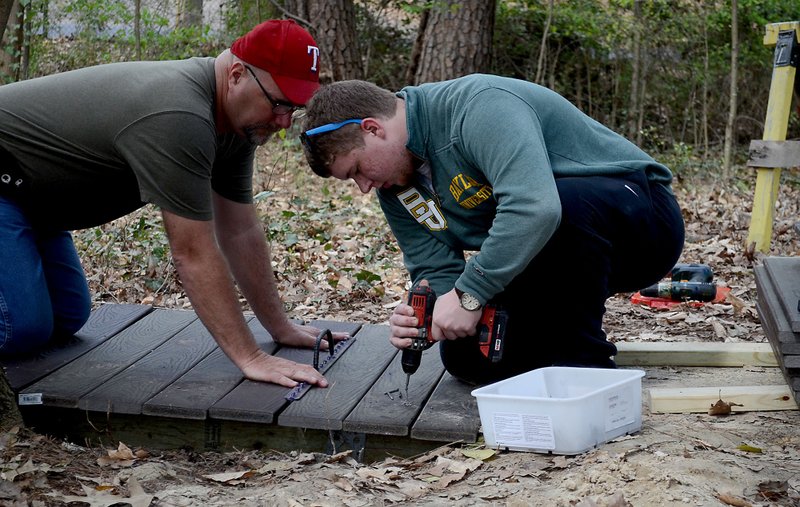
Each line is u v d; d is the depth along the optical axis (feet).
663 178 11.07
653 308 16.80
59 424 10.89
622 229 10.53
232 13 38.99
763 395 10.61
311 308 17.81
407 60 42.55
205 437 10.61
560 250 10.23
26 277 11.28
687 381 12.13
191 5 38.40
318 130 9.79
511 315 10.73
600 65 42.29
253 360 11.26
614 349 10.88
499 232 9.32
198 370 11.66
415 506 8.35
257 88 10.28
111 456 9.98
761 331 15.20
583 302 10.51
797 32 21.40
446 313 9.77
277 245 22.09
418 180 10.52
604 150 10.80
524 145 9.33
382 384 11.34
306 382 11.12
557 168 10.45
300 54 10.28
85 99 10.36
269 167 32.09
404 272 20.42
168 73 10.17
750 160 21.74
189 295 10.82
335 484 8.93
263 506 8.45
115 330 13.33
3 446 9.59
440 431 9.82
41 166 10.64
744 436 9.72
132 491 8.71
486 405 9.50
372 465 9.80
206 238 10.46
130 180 10.84
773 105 21.75
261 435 10.49
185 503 8.54
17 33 30.66
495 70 42.52
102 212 11.55
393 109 9.96
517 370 11.05
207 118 10.11
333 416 10.13
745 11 40.57
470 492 8.66
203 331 13.38
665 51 41.83
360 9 41.91
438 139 9.98
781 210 29.07
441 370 11.93
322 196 29.37
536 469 9.01
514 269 9.37
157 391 10.85
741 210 28.07
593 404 9.24
